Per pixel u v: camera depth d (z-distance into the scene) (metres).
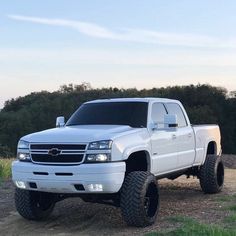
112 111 7.15
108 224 6.54
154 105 7.27
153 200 6.36
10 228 6.48
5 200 8.36
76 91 78.19
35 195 6.70
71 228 6.42
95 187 5.86
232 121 66.06
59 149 6.01
